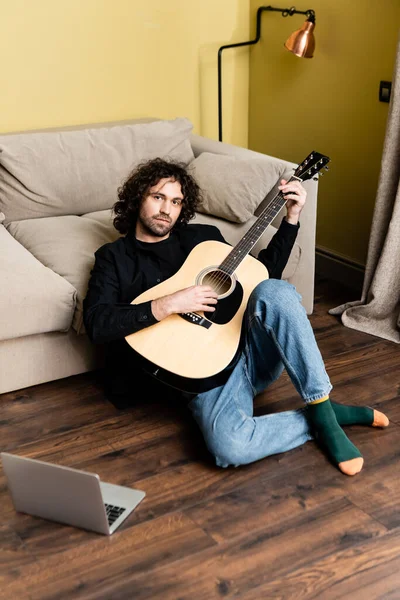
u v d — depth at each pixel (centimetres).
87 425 227
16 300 226
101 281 220
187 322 213
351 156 325
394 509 189
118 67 344
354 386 247
